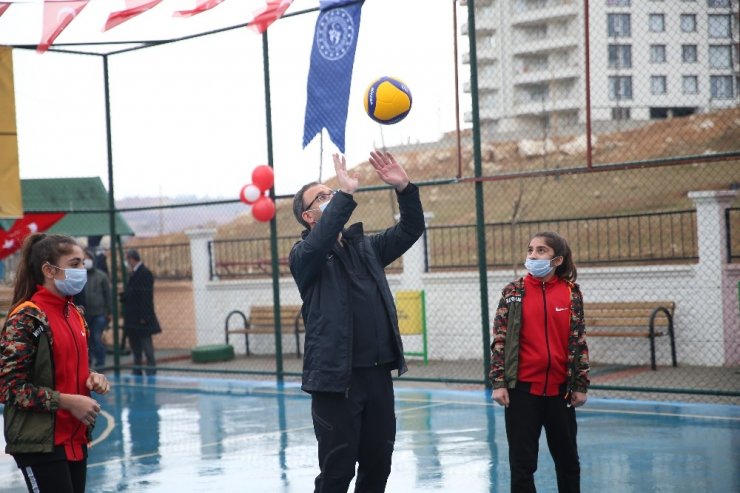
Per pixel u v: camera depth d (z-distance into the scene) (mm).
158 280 16781
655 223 18109
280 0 8492
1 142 11508
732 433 7352
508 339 4734
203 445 7848
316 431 4359
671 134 28516
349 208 4199
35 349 3768
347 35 9758
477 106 9672
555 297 4730
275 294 11484
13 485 6590
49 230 15539
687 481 5887
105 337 16734
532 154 34438
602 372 11023
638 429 7664
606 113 37219
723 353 10977
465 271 12875
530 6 54062
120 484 6504
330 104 9891
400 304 12680
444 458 6840
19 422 3736
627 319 11422
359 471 4500
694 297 11188
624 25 37281
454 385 10805
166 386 11992
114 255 13289
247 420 9055
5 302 14914
